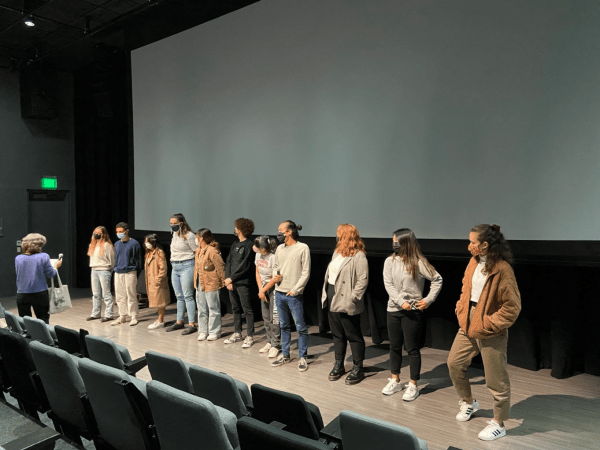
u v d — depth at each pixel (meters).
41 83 7.87
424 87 4.09
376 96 4.41
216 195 5.96
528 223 3.56
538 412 3.02
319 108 4.85
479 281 2.67
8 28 6.59
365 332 5.03
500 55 3.68
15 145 7.86
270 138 5.32
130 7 5.93
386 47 4.33
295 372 3.88
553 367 3.66
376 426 1.45
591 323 3.66
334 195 4.75
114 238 8.48
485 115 3.76
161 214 6.76
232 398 1.98
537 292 3.80
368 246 4.48
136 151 7.16
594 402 3.17
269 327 4.38
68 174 8.54
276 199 5.29
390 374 3.80
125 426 1.93
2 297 7.68
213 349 4.57
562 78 3.39
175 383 2.23
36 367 2.37
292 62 5.07
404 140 4.23
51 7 5.98
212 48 5.93
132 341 4.90
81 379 2.18
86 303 7.16
